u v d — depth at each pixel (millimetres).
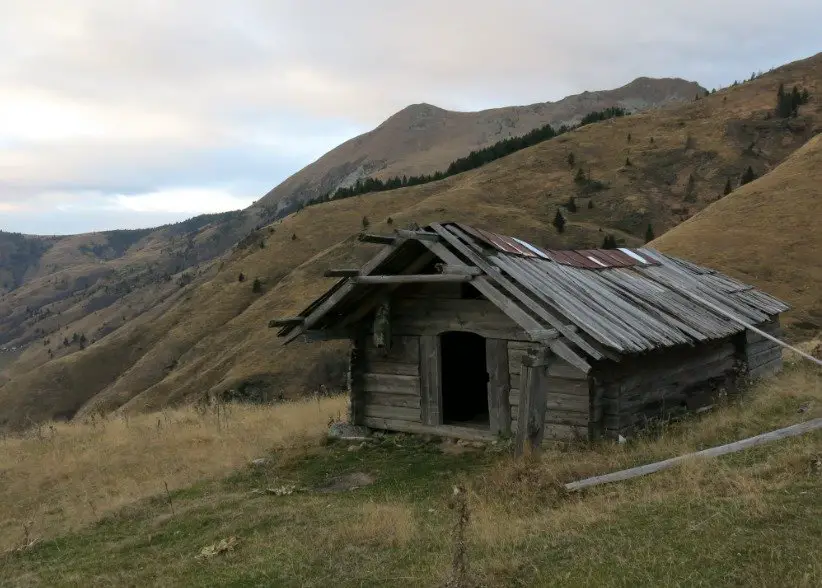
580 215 103688
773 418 9531
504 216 100438
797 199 50469
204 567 6309
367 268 10773
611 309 10508
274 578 5723
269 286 107562
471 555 5641
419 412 11805
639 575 4625
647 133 128500
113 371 109188
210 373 72250
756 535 4969
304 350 65812
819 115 117188
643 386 10711
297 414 15680
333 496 8695
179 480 10164
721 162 110375
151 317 127688
